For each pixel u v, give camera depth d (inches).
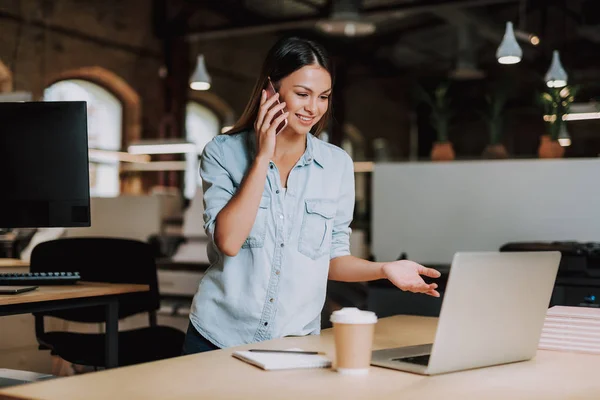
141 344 128.3
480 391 48.6
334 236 80.0
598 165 137.4
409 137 711.7
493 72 659.4
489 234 144.3
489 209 144.3
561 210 139.7
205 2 507.8
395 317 83.6
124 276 138.1
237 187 76.1
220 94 573.3
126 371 53.1
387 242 151.6
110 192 481.7
